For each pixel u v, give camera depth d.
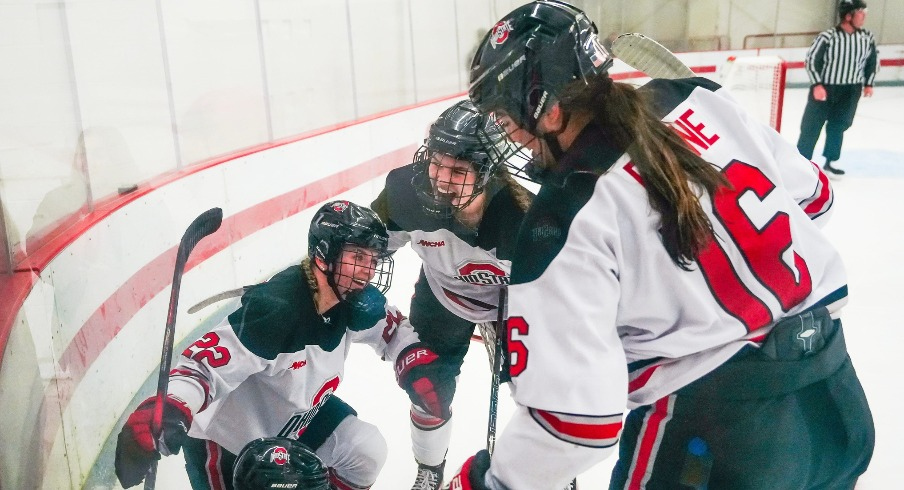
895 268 3.97
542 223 0.92
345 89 4.80
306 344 1.48
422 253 1.73
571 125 0.96
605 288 0.89
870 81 6.23
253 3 3.72
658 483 1.05
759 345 0.98
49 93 2.10
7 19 1.92
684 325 0.97
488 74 0.97
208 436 1.54
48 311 1.66
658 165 0.90
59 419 1.62
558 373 0.87
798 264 1.02
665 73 1.41
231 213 3.08
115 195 2.40
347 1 4.80
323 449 1.69
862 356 2.86
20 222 1.75
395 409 2.16
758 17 13.18
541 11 0.94
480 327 1.93
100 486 1.76
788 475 1.01
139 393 2.20
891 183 6.07
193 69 3.20
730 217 0.96
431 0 6.38
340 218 1.37
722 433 0.99
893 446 2.20
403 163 5.06
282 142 3.55
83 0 2.38
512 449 0.92
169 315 1.39
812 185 1.17
